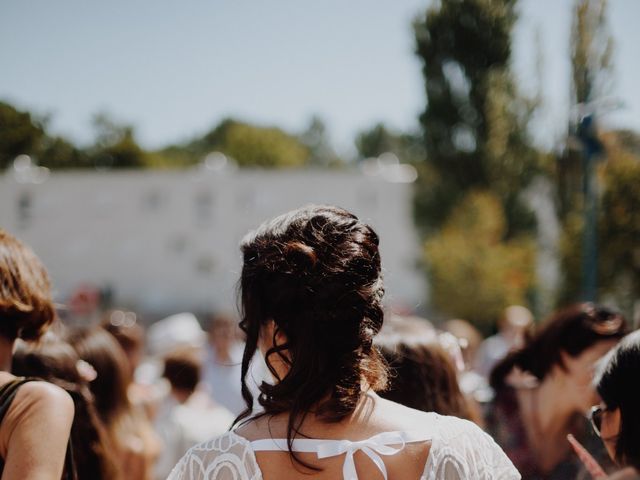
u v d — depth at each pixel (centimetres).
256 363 172
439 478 133
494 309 2198
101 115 5091
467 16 2959
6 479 154
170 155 7750
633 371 154
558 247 1705
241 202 3569
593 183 984
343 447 132
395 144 7675
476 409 264
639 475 152
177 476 140
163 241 3572
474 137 3000
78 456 241
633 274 1432
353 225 146
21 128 1316
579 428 243
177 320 620
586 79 1352
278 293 136
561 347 248
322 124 8319
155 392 459
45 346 245
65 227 3472
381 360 147
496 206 2561
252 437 137
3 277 175
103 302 3450
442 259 2333
